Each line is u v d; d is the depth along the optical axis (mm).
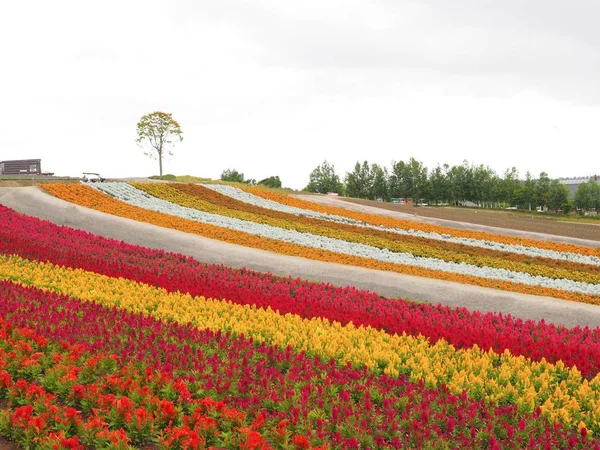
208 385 8016
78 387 7527
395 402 8141
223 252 22891
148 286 14812
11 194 31422
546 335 12148
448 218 43406
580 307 17625
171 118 63031
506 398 8773
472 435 7211
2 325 9672
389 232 32438
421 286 19094
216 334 10344
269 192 46656
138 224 26719
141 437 6844
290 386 8328
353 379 8953
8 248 17688
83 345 9016
